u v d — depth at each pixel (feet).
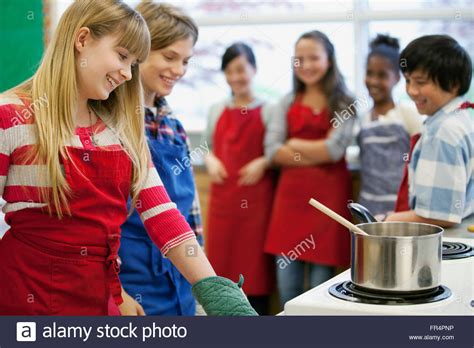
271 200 9.46
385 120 8.59
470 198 5.67
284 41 9.96
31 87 4.27
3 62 9.75
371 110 8.78
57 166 4.09
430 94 5.72
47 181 4.11
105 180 4.28
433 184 5.51
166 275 5.75
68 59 4.14
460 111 5.67
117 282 4.43
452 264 4.29
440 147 5.53
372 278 3.60
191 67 10.38
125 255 5.52
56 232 4.20
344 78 9.39
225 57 9.46
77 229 4.22
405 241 3.51
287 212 9.13
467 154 5.57
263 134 9.38
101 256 4.33
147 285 5.63
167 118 5.99
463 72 5.66
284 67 9.93
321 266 9.03
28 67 9.75
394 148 8.53
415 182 5.77
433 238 3.56
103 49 4.13
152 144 5.71
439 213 5.50
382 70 8.53
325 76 9.01
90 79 4.18
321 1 9.91
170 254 4.33
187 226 4.40
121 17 4.14
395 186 8.50
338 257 8.95
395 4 9.71
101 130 4.40
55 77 4.14
